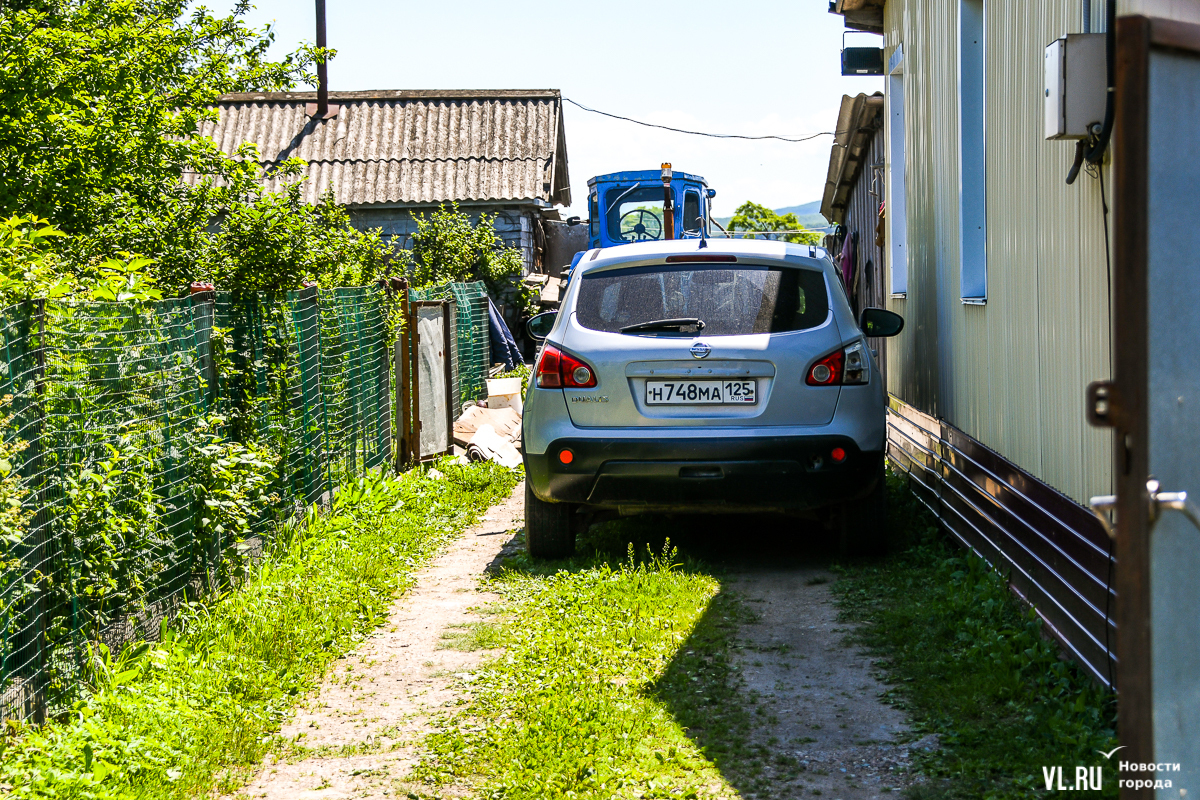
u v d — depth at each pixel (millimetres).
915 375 8828
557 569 7027
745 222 77250
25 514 4082
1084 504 4582
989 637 4926
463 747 4160
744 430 6617
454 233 23750
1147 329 1963
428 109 27266
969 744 3969
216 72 12867
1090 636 4344
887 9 10812
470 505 9242
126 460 5082
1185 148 2070
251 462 6398
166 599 5512
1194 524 2025
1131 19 1938
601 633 5484
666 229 19500
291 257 8453
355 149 26156
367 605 6156
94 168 8578
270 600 5973
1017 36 5543
